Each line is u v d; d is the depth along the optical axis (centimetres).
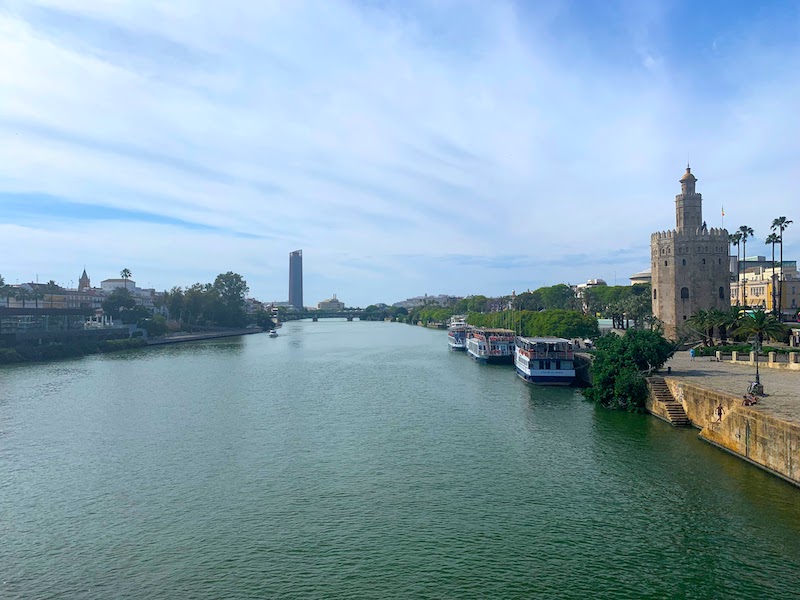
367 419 8325
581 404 9262
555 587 3706
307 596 3659
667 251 13800
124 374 13525
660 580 3750
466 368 14538
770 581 3697
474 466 6056
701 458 5975
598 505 4944
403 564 4031
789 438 4919
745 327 9906
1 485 5653
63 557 4203
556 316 16238
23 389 11194
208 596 3672
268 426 7944
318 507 5038
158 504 5150
